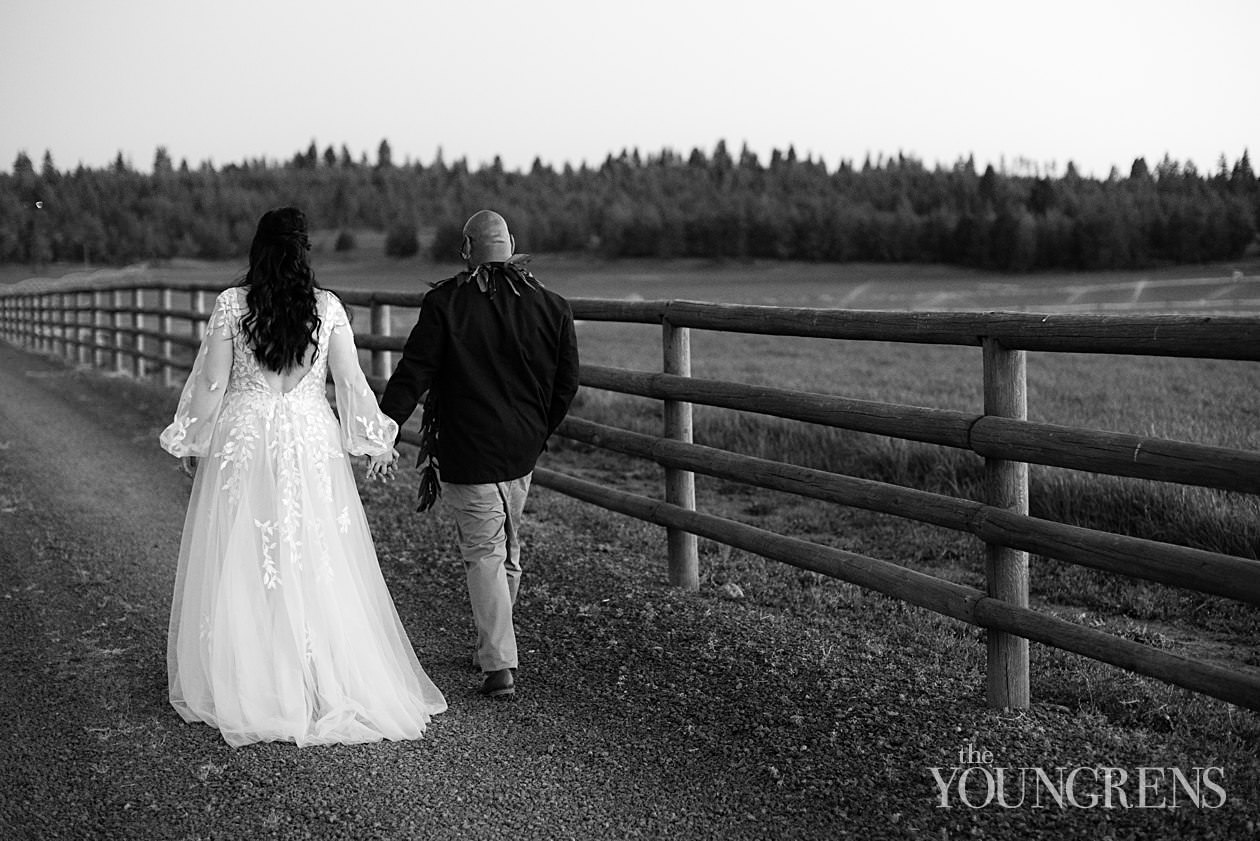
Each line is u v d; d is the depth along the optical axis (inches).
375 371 346.0
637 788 130.5
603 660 173.3
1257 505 222.4
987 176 7111.2
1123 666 125.6
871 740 138.3
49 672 171.3
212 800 128.9
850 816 121.3
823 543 249.8
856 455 319.9
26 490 315.9
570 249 7234.3
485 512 163.8
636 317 218.1
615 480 334.3
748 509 290.7
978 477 283.9
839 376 723.4
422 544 245.9
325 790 131.4
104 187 4756.4
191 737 147.3
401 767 137.9
